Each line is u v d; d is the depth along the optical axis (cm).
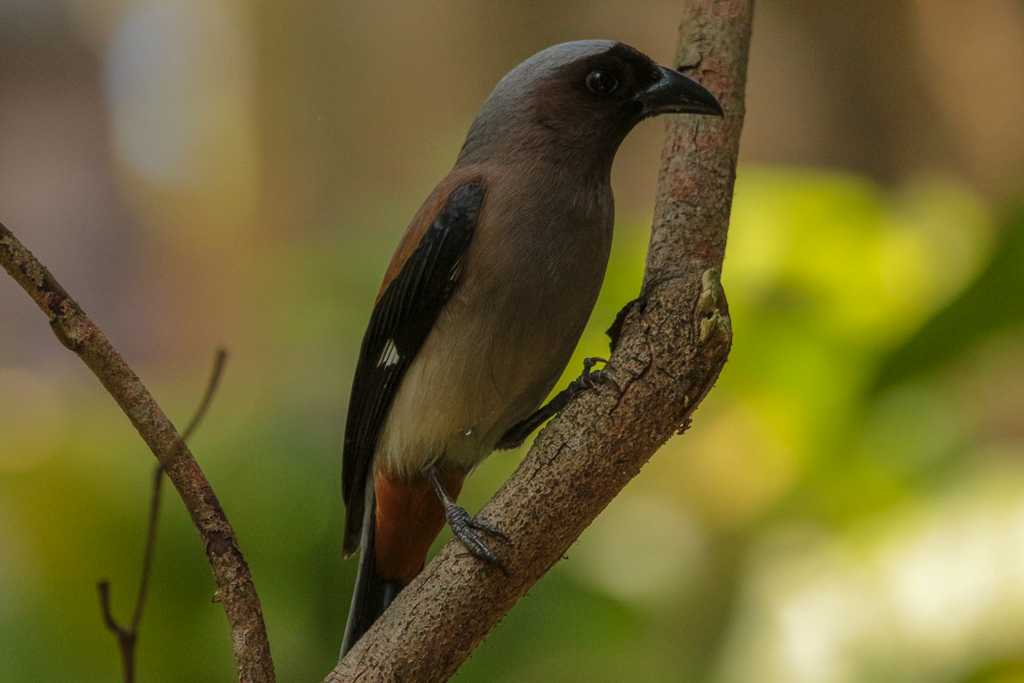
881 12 1634
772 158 1673
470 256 864
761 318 1047
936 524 960
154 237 2916
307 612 958
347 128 2081
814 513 1017
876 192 1110
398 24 2012
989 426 1001
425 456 896
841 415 1003
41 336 3064
